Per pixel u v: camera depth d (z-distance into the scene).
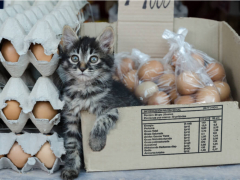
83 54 0.98
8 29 0.89
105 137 0.94
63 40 0.97
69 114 0.97
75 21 1.08
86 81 0.98
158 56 1.19
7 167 0.98
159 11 1.17
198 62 1.08
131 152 0.95
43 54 0.91
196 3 1.75
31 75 1.03
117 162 0.96
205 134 0.95
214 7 1.74
